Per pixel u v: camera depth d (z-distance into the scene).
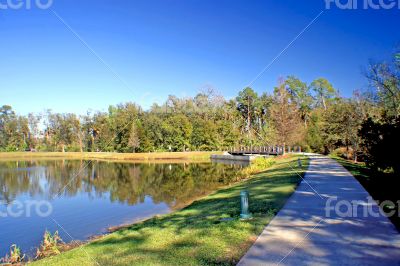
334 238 7.09
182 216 12.39
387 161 14.77
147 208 18.67
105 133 80.56
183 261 6.66
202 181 29.94
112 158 70.25
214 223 9.62
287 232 7.77
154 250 7.87
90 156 76.00
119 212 17.81
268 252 6.48
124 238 10.01
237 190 17.12
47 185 29.89
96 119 88.75
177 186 27.44
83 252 8.93
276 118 46.28
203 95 87.94
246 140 72.69
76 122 90.62
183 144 75.56
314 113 60.31
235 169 40.44
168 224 11.09
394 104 25.69
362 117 30.53
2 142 94.12
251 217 9.55
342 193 12.25
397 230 7.43
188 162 58.16
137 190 25.98
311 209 9.93
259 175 24.53
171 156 68.25
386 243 6.61
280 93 47.91
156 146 76.75
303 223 8.47
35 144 98.38
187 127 75.94
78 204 20.34
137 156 68.56
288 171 21.89
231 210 11.14
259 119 84.06
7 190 26.91
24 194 24.78
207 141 75.19
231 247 7.15
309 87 90.00
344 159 34.25
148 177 35.22
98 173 40.16
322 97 86.69
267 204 11.22
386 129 14.81
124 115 80.06
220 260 6.43
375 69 28.02
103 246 9.33
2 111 98.25
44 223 15.70
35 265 8.30
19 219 16.50
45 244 12.16
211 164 51.47
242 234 7.99
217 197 16.27
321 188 13.63
